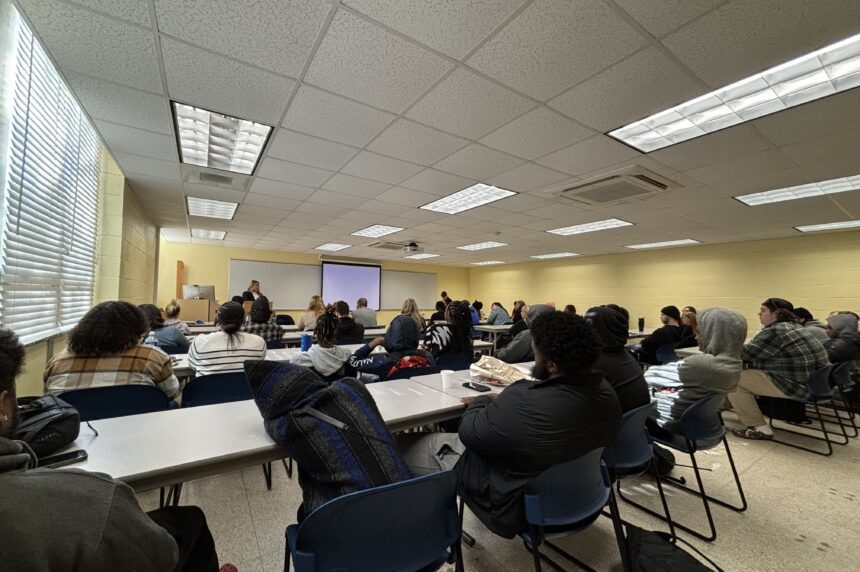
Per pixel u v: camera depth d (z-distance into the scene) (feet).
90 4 4.76
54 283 7.63
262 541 5.14
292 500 6.18
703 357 6.35
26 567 1.47
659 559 4.18
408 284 36.35
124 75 6.30
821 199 12.39
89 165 9.44
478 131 8.16
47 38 5.39
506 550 5.16
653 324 24.22
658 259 24.20
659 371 8.16
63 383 4.70
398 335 9.87
